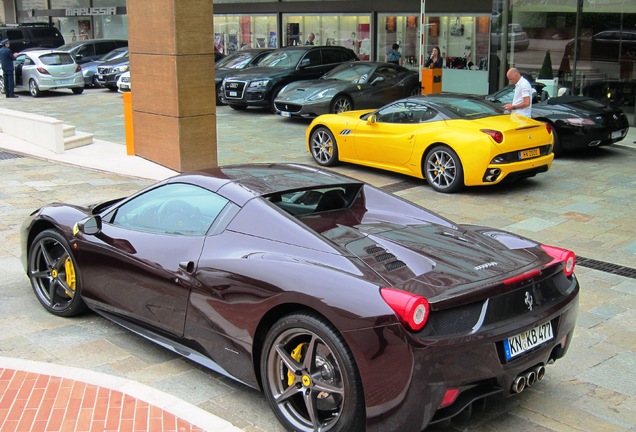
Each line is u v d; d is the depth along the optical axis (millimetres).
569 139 12367
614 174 11367
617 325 5559
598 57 17188
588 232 8188
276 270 3795
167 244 4477
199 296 4172
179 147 10773
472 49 20656
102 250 4867
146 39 10945
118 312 4879
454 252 4000
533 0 17906
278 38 26781
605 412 4168
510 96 13430
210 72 10938
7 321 5363
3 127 14094
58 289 5492
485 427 3943
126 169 11055
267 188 4426
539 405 4230
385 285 3500
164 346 4578
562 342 4012
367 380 3375
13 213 8586
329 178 4809
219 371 4238
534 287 3820
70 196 9500
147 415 3740
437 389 3340
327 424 3621
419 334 3312
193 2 10523
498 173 9648
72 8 35562
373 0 23078
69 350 4848
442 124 10156
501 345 3551
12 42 29562
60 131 12375
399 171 10766
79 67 23656
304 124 16922
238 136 15086
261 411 4074
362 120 11289
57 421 3666
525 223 8570
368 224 4387
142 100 11359
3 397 3920
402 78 17688
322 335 3529
